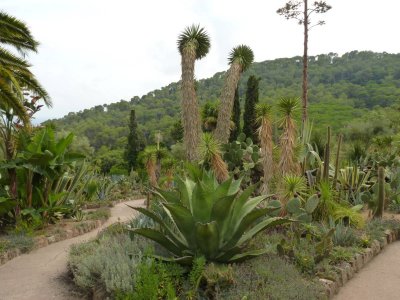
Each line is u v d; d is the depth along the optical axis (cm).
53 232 892
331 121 5859
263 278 458
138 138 4134
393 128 3328
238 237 493
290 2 1384
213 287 434
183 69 1080
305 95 1387
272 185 812
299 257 541
